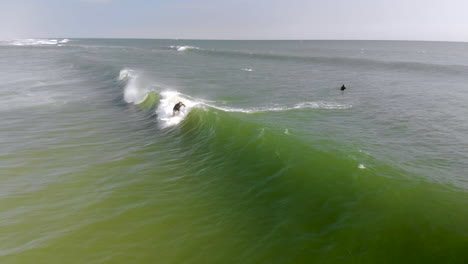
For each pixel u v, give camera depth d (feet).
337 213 23.06
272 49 377.30
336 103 73.05
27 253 21.18
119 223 24.41
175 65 163.73
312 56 237.04
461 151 41.16
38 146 43.11
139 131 49.90
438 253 18.44
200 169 33.83
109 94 80.84
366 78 121.29
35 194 29.63
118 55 230.68
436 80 115.24
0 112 62.49
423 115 61.16
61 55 207.21
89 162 37.27
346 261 18.63
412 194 24.89
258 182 29.27
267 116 58.13
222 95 81.61
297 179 28.43
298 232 21.65
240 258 19.79
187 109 55.77
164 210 26.05
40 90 86.07
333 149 36.96
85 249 21.44
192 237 22.24
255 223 23.29
